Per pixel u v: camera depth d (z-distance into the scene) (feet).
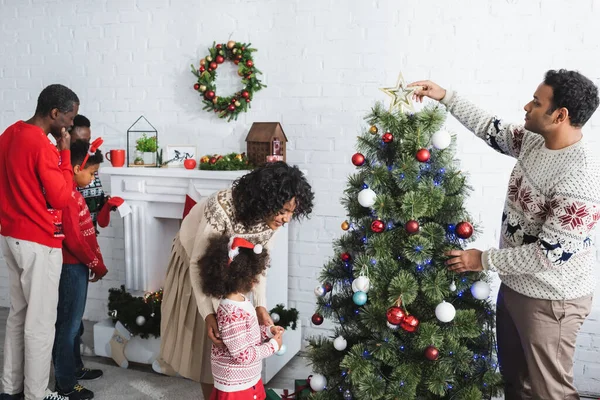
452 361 5.70
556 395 5.71
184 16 10.15
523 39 8.39
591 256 5.53
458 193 6.11
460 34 8.66
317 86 9.48
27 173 6.86
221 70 10.05
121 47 10.64
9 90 11.53
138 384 8.53
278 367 9.08
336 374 6.41
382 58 9.07
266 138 9.30
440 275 5.71
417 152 5.73
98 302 11.45
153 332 8.79
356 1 9.09
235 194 5.58
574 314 5.56
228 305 5.47
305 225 9.81
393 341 5.83
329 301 6.53
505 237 5.99
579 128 5.39
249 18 9.74
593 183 5.09
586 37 8.12
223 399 5.57
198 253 5.68
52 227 7.13
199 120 10.31
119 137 10.91
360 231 6.33
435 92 6.81
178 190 9.21
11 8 11.26
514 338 6.02
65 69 11.08
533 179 5.59
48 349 7.32
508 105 8.57
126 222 9.67
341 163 9.49
